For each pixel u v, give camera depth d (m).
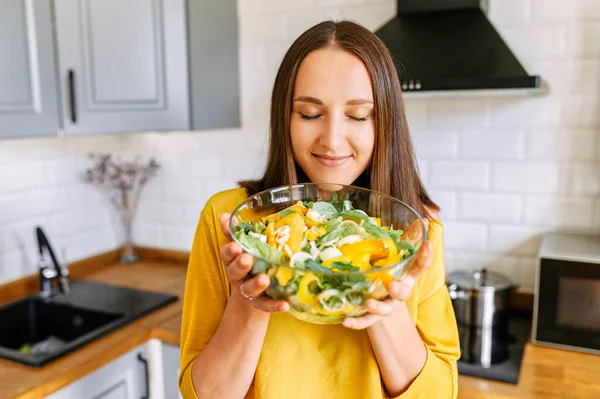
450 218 1.89
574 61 1.67
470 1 1.61
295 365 0.90
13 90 1.55
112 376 1.59
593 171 1.70
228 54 2.09
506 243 1.83
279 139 0.93
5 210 1.97
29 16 1.57
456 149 1.84
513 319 1.78
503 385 1.37
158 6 1.84
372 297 0.61
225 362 0.84
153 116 1.87
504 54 1.48
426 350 0.91
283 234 0.67
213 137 2.23
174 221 2.38
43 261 1.99
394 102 0.89
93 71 1.74
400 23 1.68
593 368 1.45
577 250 1.56
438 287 0.99
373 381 0.89
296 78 0.86
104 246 2.42
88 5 1.71
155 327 1.70
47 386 1.37
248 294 0.62
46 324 1.99
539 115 1.73
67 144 2.20
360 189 0.81
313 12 1.97
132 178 2.38
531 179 1.77
